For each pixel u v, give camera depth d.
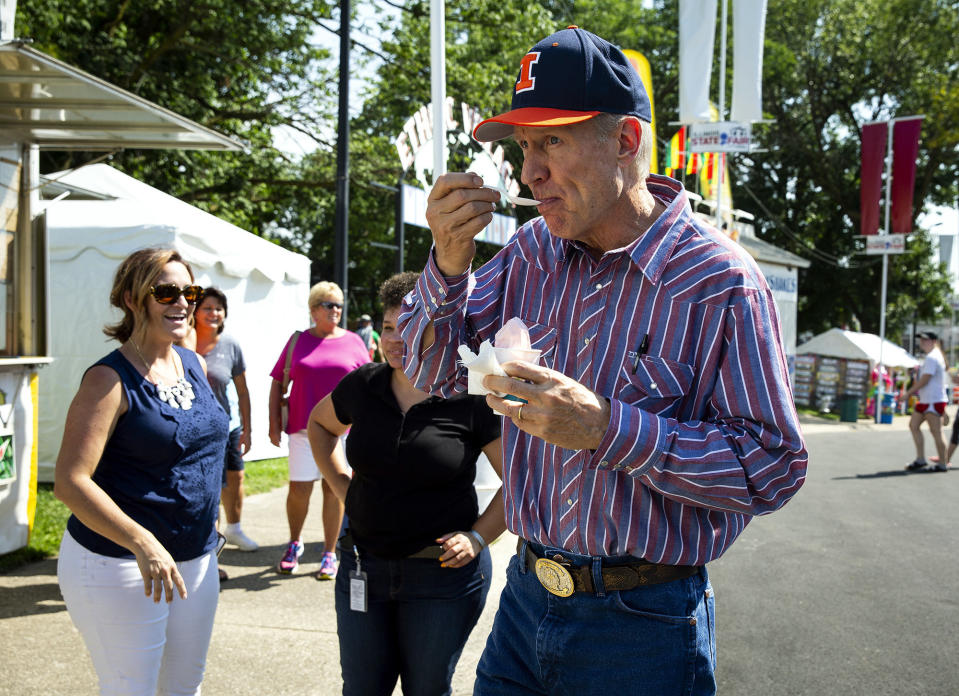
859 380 21.97
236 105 16.95
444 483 2.52
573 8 29.36
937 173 29.69
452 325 1.82
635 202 1.64
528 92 1.53
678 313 1.60
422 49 17.03
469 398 2.59
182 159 15.23
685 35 13.20
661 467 1.47
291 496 5.25
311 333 5.44
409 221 11.56
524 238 1.92
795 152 29.91
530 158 1.58
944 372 11.17
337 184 10.59
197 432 2.52
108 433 2.35
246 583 5.01
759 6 13.02
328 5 16.34
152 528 2.42
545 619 1.76
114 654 2.36
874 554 6.41
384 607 2.51
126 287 2.52
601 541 1.66
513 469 1.83
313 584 5.01
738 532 1.73
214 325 5.30
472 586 2.53
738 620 4.77
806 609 4.99
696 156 17.70
